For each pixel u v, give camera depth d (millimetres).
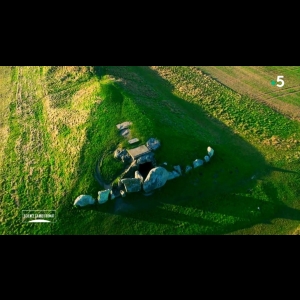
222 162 34625
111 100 39156
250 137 39031
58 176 33812
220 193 32312
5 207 31844
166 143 34469
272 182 33719
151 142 34094
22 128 40625
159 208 31094
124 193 31469
